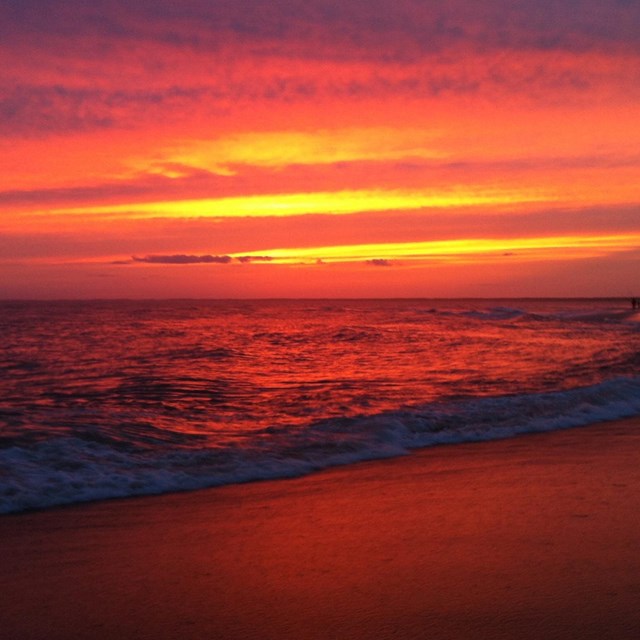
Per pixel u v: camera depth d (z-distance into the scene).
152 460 7.46
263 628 3.49
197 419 10.34
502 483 6.76
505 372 17.09
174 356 21.84
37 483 6.37
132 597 3.90
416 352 23.30
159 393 13.41
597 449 8.60
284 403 12.11
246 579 4.17
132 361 20.12
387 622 3.54
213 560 4.52
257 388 14.15
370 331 37.88
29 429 8.84
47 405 11.73
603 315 63.28
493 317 60.72
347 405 11.84
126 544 4.86
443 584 4.05
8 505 5.78
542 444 8.96
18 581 4.15
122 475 6.80
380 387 14.29
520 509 5.75
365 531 5.15
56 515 5.60
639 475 7.09
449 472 7.30
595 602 3.76
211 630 3.47
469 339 30.58
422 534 5.06
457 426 10.05
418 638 3.35
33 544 4.86
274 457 7.85
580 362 19.70
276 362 19.80
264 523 5.39
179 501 6.09
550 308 96.06
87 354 22.47
